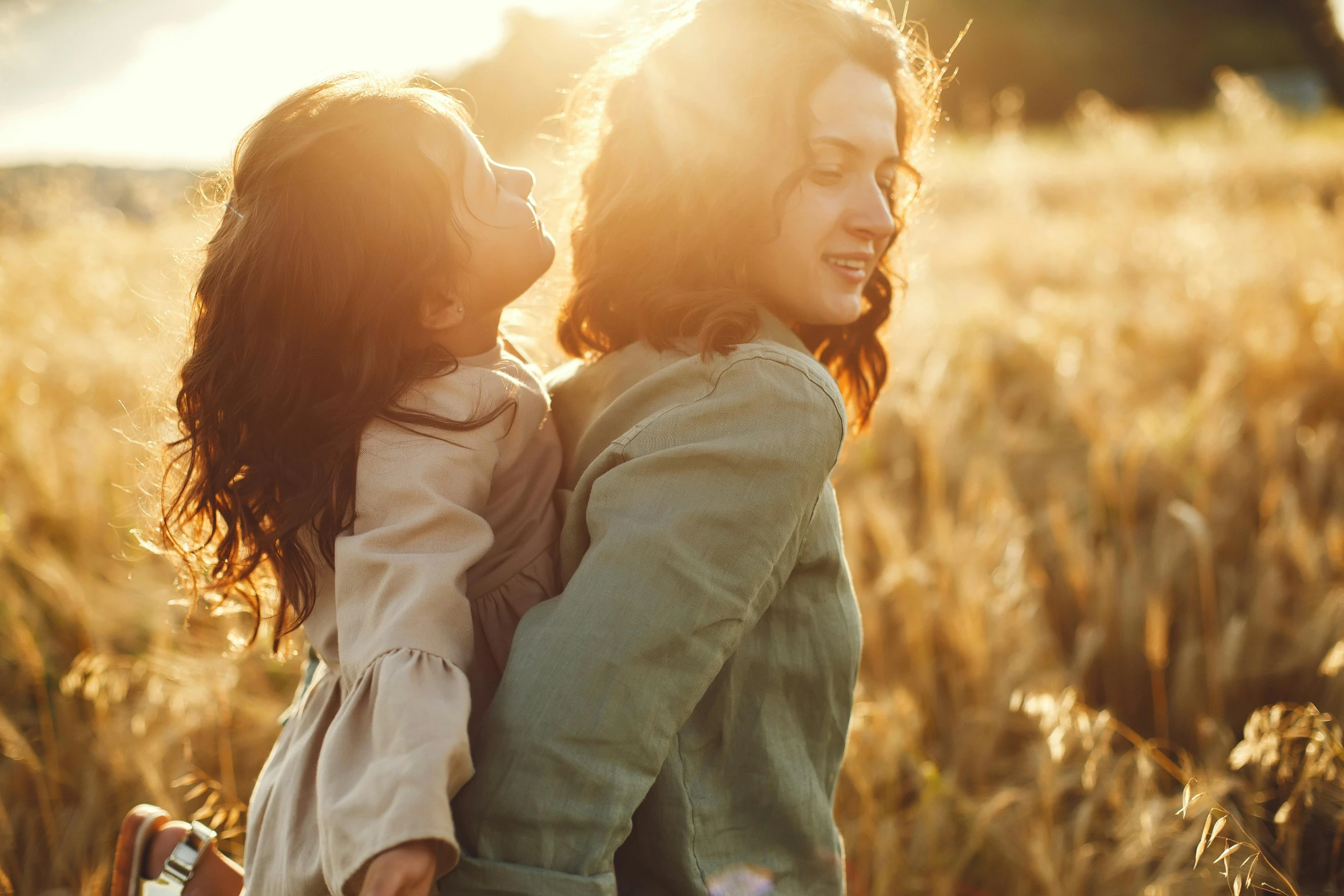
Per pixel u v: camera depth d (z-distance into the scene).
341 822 0.83
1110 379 4.07
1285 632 2.56
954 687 2.39
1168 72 26.30
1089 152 11.25
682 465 0.95
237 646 1.31
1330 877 1.74
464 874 0.88
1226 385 3.84
